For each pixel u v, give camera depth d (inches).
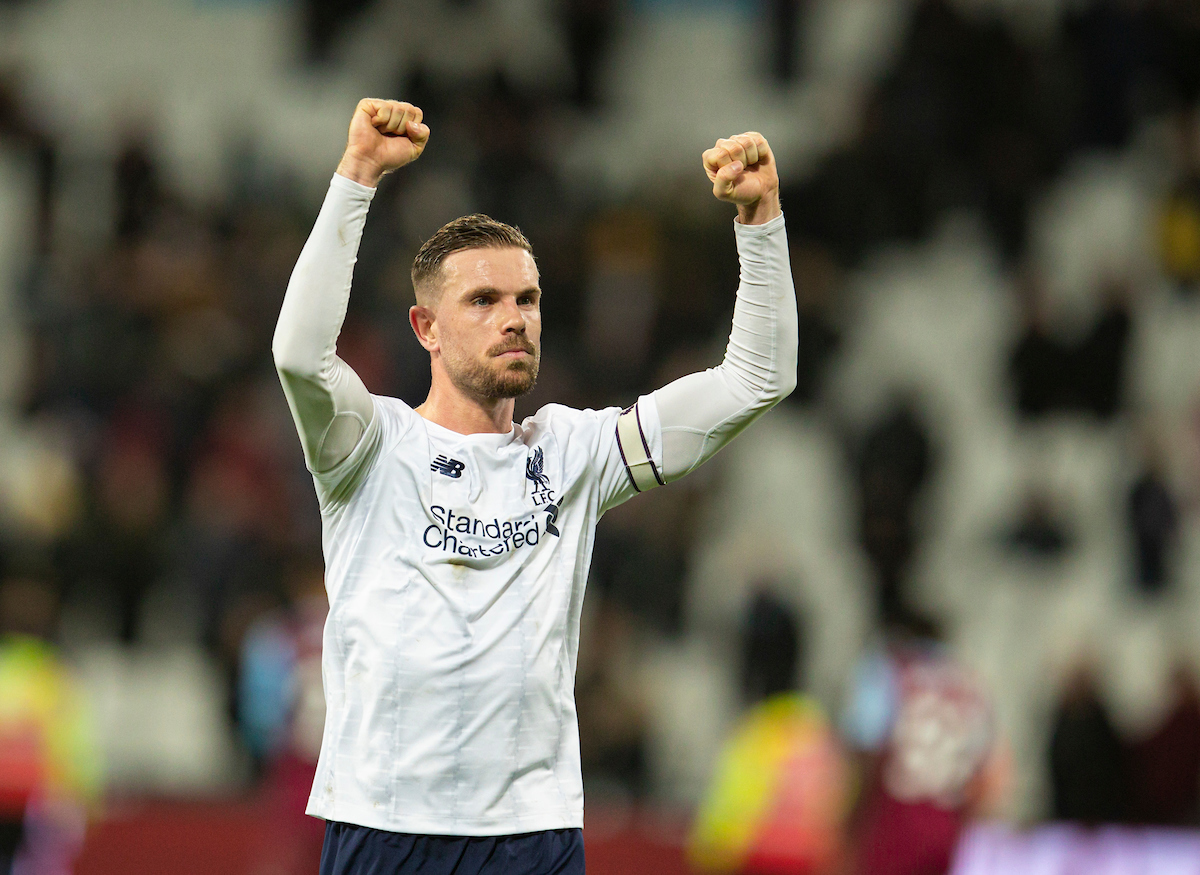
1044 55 2185.0
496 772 506.9
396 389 1825.8
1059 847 1290.6
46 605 1213.1
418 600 511.2
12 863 1150.3
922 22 2161.7
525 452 536.4
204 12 2481.5
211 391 1907.0
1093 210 2204.7
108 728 1711.4
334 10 2341.3
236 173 2155.5
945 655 1142.3
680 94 2379.4
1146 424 1902.1
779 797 1144.8
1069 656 1540.4
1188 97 2250.2
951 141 2134.6
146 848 1337.4
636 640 1720.0
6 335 2022.6
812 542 1902.1
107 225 2140.7
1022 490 1862.7
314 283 502.6
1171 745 1515.7
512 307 529.0
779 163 2284.7
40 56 2415.1
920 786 1110.4
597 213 2074.3
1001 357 2084.2
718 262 2011.6
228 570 1754.4
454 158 2074.3
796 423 1993.1
